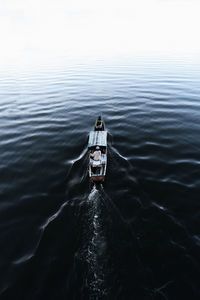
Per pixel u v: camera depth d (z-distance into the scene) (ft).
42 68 347.97
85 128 122.52
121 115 139.23
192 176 74.69
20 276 44.47
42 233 54.39
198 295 40.27
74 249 49.47
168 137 105.60
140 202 62.85
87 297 39.81
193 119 127.24
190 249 48.80
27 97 189.47
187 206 61.62
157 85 215.31
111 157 88.38
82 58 473.26
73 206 62.44
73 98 182.29
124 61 401.08
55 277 43.88
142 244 49.85
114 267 44.83
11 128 124.26
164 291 40.81
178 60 398.21
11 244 52.31
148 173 76.95
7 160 90.27
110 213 58.59
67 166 84.94
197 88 197.98
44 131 119.34
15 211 62.85
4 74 302.25
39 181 76.18
